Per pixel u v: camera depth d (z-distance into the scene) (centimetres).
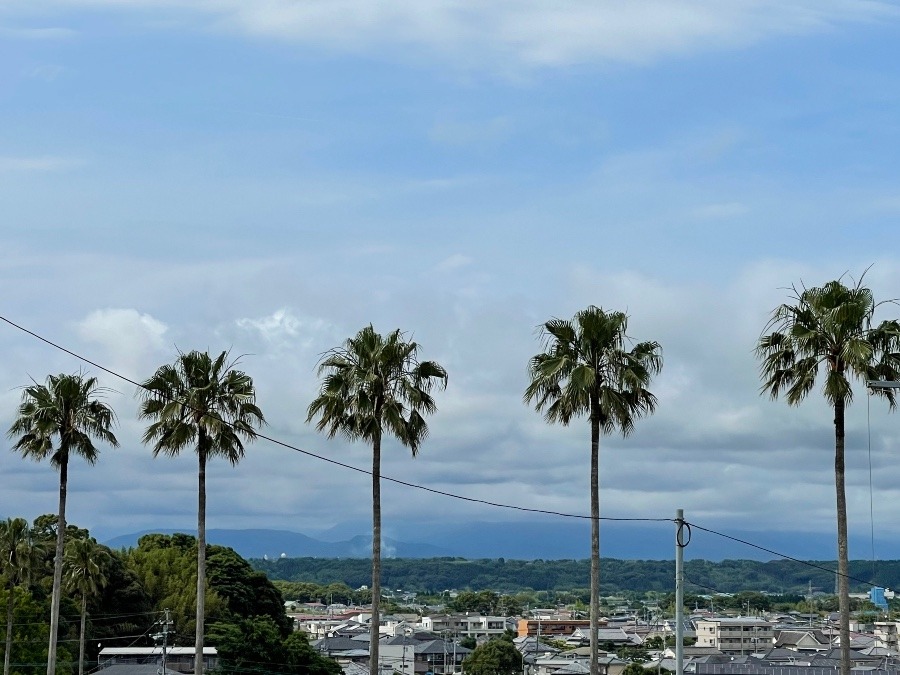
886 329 3697
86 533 11938
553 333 4128
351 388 4216
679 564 3697
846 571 3656
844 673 3606
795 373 3756
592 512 4056
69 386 5553
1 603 8412
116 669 10025
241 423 4909
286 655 11000
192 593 11944
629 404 4109
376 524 4203
